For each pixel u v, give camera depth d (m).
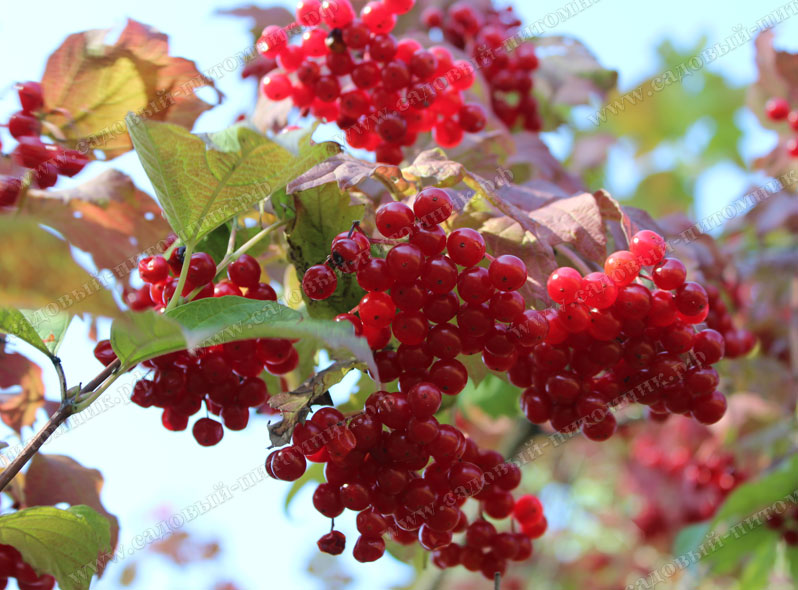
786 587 0.59
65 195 0.36
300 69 0.39
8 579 0.35
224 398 0.35
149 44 0.37
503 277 0.32
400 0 0.38
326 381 0.32
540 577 0.84
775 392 0.54
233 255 0.35
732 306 0.49
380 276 0.32
